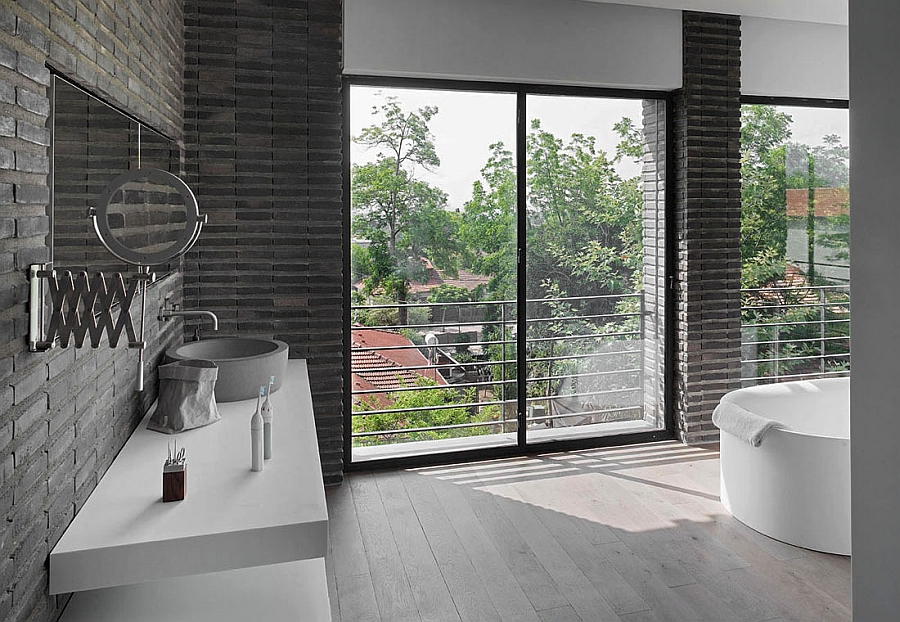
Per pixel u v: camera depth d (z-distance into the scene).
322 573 1.80
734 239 4.48
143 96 2.32
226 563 1.52
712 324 4.47
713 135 4.39
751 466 3.22
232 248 3.56
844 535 2.93
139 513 1.60
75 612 1.55
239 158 3.53
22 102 1.27
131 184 2.04
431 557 2.96
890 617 1.38
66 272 1.35
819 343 4.85
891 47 1.34
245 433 2.21
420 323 4.08
